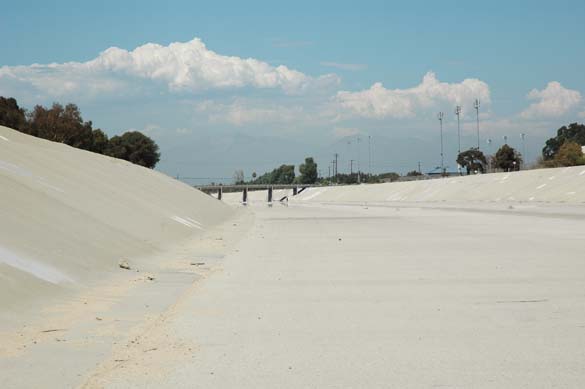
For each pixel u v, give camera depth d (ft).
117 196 140.77
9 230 69.10
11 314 48.34
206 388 33.35
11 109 380.58
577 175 335.06
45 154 154.81
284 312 53.78
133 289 64.69
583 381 34.09
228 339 44.06
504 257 95.25
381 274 78.02
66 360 38.42
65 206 95.96
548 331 45.85
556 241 121.08
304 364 37.78
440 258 95.50
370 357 39.29
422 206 356.18
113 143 513.04
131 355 39.75
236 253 105.19
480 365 37.29
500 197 358.23
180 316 51.90
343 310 54.60
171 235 122.62
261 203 561.84
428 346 41.91
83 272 68.13
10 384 33.94
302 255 102.22
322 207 407.23
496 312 53.06
